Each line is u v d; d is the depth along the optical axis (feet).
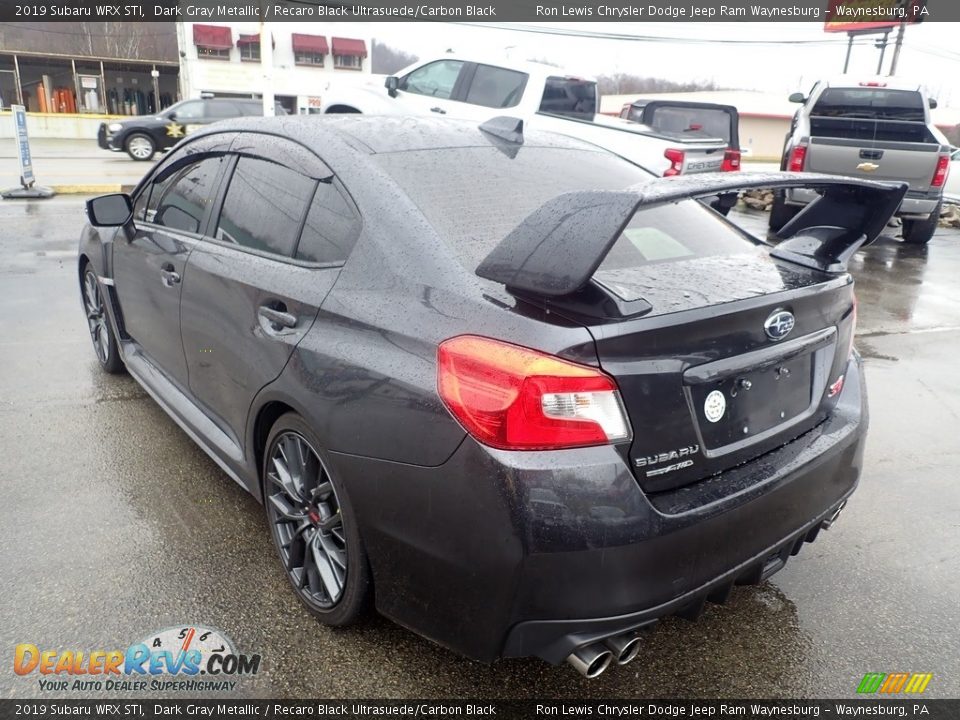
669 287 6.62
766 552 6.77
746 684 7.28
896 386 15.58
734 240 8.50
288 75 110.32
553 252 5.78
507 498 5.65
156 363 11.63
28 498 10.00
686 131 37.01
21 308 18.56
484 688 7.09
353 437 6.64
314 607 7.79
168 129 60.80
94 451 11.40
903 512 10.51
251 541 9.26
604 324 5.78
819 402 7.65
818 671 7.48
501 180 8.21
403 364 6.36
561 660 6.01
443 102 30.66
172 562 8.76
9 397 13.29
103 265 12.76
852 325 8.17
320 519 7.59
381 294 6.87
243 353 8.30
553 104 29.84
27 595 8.06
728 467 6.61
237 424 8.83
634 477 5.93
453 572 6.13
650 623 6.17
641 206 5.67
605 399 5.75
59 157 64.08
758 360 6.61
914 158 30.78
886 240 36.04
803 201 31.63
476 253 6.88
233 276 8.56
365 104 32.14
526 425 5.67
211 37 104.22
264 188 8.85
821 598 8.61
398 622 6.85
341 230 7.60
